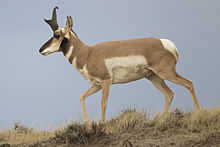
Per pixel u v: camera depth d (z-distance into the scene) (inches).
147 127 1072.2
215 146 848.9
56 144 1002.7
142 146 906.1
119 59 1233.4
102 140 996.6
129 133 1032.8
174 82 1238.3
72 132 1019.9
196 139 908.6
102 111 1222.9
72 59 1301.7
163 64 1236.5
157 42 1251.2
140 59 1231.5
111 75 1243.8
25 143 1081.4
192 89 1219.2
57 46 1311.5
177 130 1018.7
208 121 1056.2
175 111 1202.0
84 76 1295.5
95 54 1257.4
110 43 1283.2
